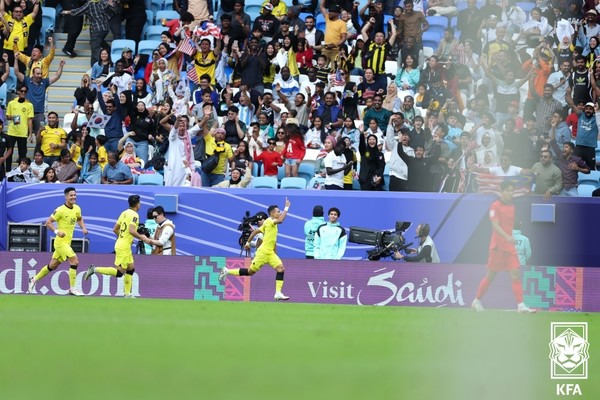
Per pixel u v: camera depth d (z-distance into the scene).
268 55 94.69
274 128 91.00
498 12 99.12
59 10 107.12
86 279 70.56
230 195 82.25
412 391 24.61
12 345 31.89
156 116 88.38
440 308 65.50
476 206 80.56
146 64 98.31
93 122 88.56
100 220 82.69
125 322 42.28
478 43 98.31
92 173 86.19
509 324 48.78
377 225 80.75
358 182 86.19
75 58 102.62
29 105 90.06
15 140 89.62
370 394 23.66
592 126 88.75
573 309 71.19
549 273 71.31
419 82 94.31
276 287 69.62
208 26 95.44
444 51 96.94
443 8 104.88
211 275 73.69
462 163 83.94
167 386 23.78
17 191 82.94
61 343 32.81
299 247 81.31
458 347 36.28
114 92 89.06
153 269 74.12
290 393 23.22
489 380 27.97
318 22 104.81
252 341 35.59
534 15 100.62
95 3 99.75
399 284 72.50
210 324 42.84
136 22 101.81
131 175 85.44
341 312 56.47
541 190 82.62
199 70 94.75
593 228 81.06
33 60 96.44
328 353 32.50
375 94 89.81
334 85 93.69
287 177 86.19
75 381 24.33
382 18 99.00
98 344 32.78
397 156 83.75
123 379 24.86
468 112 90.56
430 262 74.25
